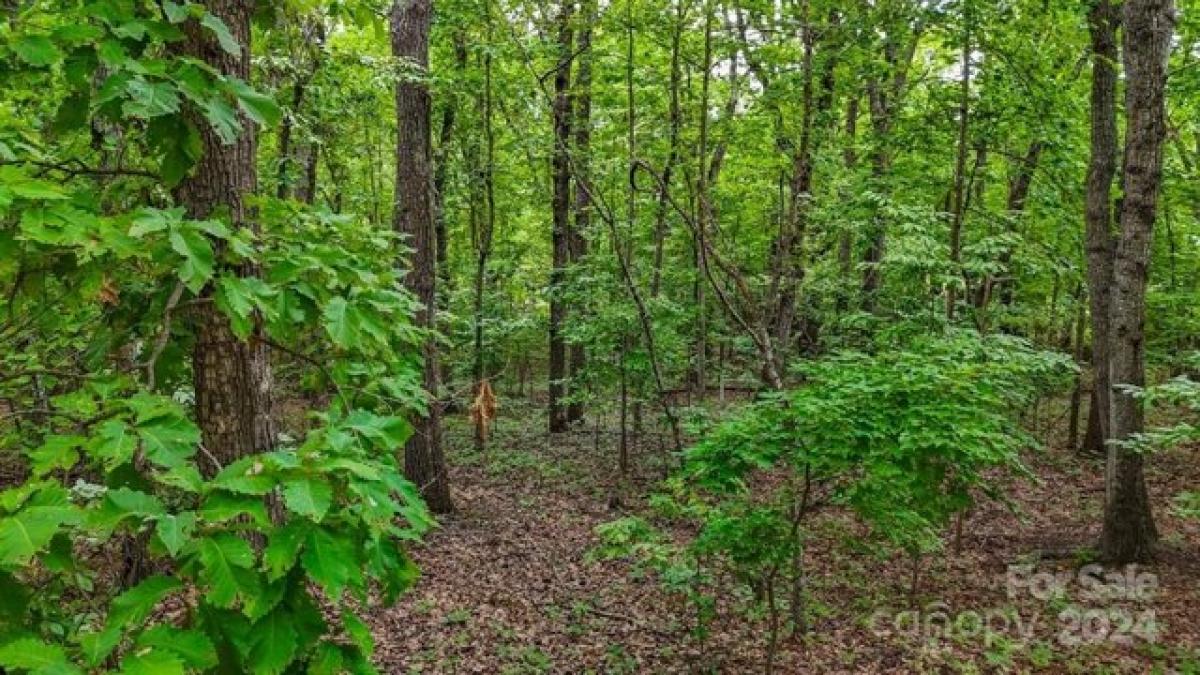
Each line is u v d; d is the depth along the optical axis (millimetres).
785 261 10047
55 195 1920
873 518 5934
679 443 10398
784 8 9344
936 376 5680
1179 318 14375
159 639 1520
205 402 2781
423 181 10570
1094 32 10109
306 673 1759
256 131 3023
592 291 13258
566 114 13266
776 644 7211
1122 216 9016
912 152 12211
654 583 8781
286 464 1763
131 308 2699
